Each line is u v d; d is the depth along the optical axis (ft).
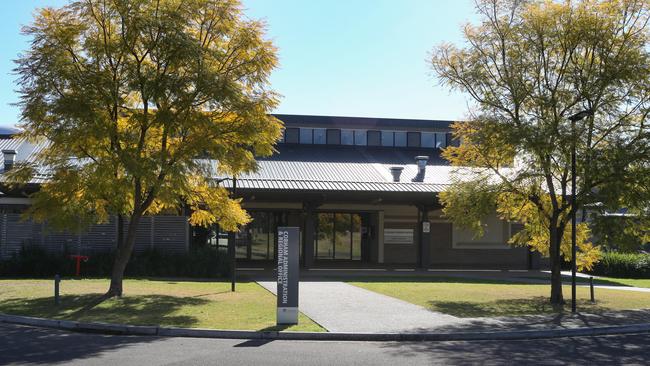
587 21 53.01
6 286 62.59
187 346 34.65
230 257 83.30
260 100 54.34
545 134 49.88
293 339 37.96
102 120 49.32
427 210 101.65
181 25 49.96
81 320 42.09
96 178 50.44
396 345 36.35
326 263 112.78
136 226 56.13
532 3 55.67
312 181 96.84
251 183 91.81
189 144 52.49
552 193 57.21
